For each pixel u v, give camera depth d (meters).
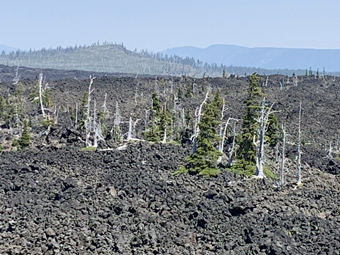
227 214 36.09
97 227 33.03
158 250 30.22
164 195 40.53
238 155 54.69
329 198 44.75
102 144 64.12
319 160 67.12
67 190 41.03
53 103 125.81
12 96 123.31
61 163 52.88
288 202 41.81
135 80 157.50
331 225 35.28
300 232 33.69
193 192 42.69
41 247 29.92
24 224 33.00
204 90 144.38
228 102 127.75
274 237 31.30
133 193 40.59
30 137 73.12
